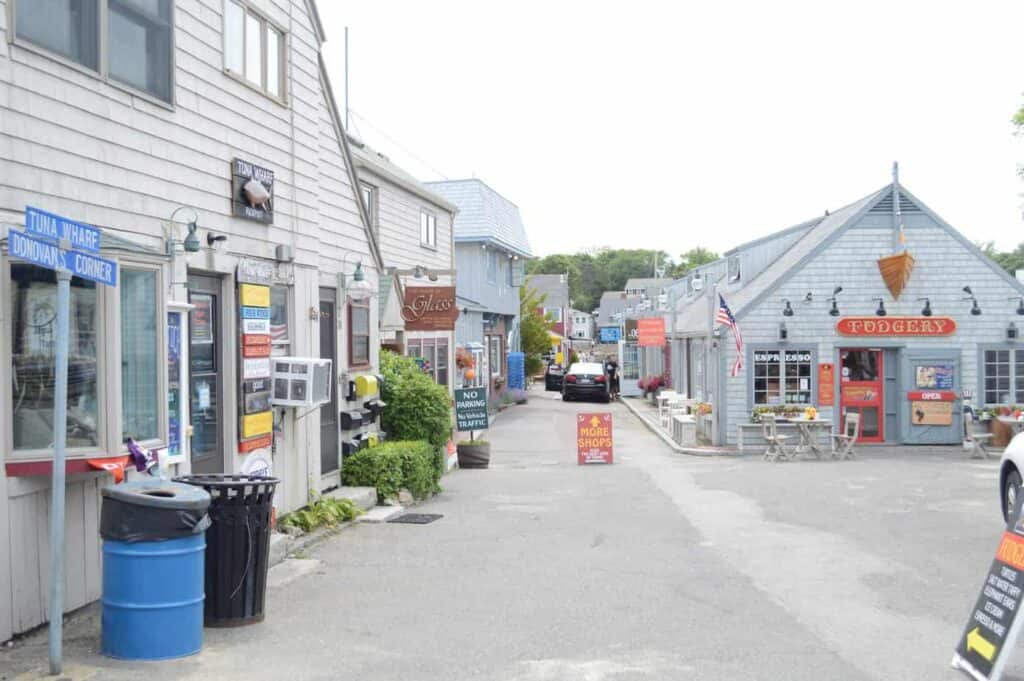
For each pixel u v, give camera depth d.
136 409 7.53
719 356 23.34
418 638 7.08
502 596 8.41
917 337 23.08
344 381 13.78
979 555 10.42
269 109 10.99
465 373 28.33
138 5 8.16
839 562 10.02
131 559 6.36
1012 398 23.02
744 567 9.74
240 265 10.08
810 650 6.89
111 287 7.01
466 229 33.66
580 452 20.56
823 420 21.62
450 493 15.63
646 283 110.31
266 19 10.95
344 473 13.70
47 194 6.95
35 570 6.80
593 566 9.73
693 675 6.29
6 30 6.54
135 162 8.11
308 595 8.38
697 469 19.42
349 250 14.39
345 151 14.20
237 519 7.23
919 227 23.08
